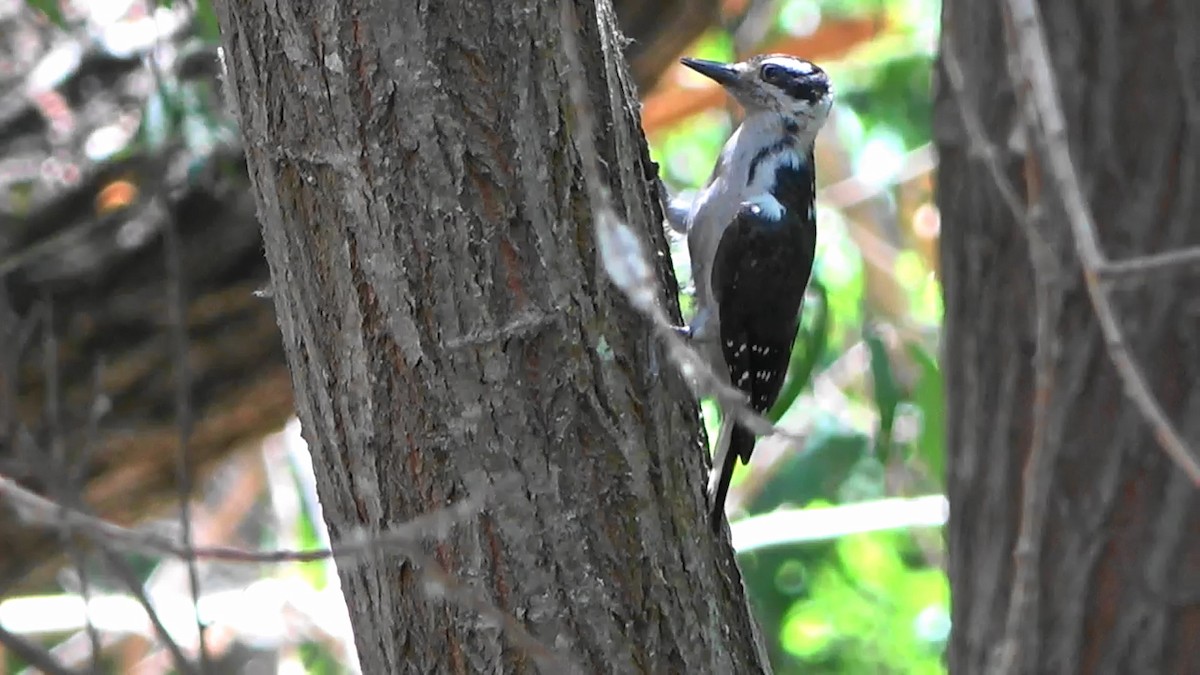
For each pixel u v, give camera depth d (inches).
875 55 711.1
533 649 210.2
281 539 709.3
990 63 399.9
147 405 482.3
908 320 705.6
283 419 521.0
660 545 254.8
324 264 247.8
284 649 727.1
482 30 244.2
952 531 424.2
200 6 458.9
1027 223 231.6
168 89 471.2
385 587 252.8
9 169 487.2
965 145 409.4
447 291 243.0
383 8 240.4
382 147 242.2
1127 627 383.6
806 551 652.1
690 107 646.5
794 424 689.0
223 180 475.2
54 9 482.6
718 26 601.3
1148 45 383.2
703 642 259.4
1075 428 388.2
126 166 483.2
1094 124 388.5
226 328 482.6
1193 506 377.1
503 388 244.4
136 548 190.7
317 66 242.8
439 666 249.4
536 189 246.1
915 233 749.9
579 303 248.5
